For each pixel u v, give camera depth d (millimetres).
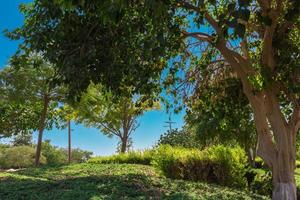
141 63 10766
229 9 6930
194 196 11273
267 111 12148
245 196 12898
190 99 14852
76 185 11664
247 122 16156
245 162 16859
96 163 26391
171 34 10000
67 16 9836
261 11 11133
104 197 10156
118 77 10359
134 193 10961
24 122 35000
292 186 12039
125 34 9914
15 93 25281
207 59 14414
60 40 10039
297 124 12359
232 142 26562
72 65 9672
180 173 16078
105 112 35656
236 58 12078
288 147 12141
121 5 7215
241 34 6594
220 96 14781
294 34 12117
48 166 24688
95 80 10125
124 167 22719
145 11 8781
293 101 12180
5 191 10828
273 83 11570
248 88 12125
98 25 9914
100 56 10039
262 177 15930
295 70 11320
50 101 27219
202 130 25312
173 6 9820
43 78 25031
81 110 29500
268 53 11469
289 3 10445
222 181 15609
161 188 12320
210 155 15969
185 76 14531
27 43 10594
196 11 10477
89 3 8297
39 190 11023
